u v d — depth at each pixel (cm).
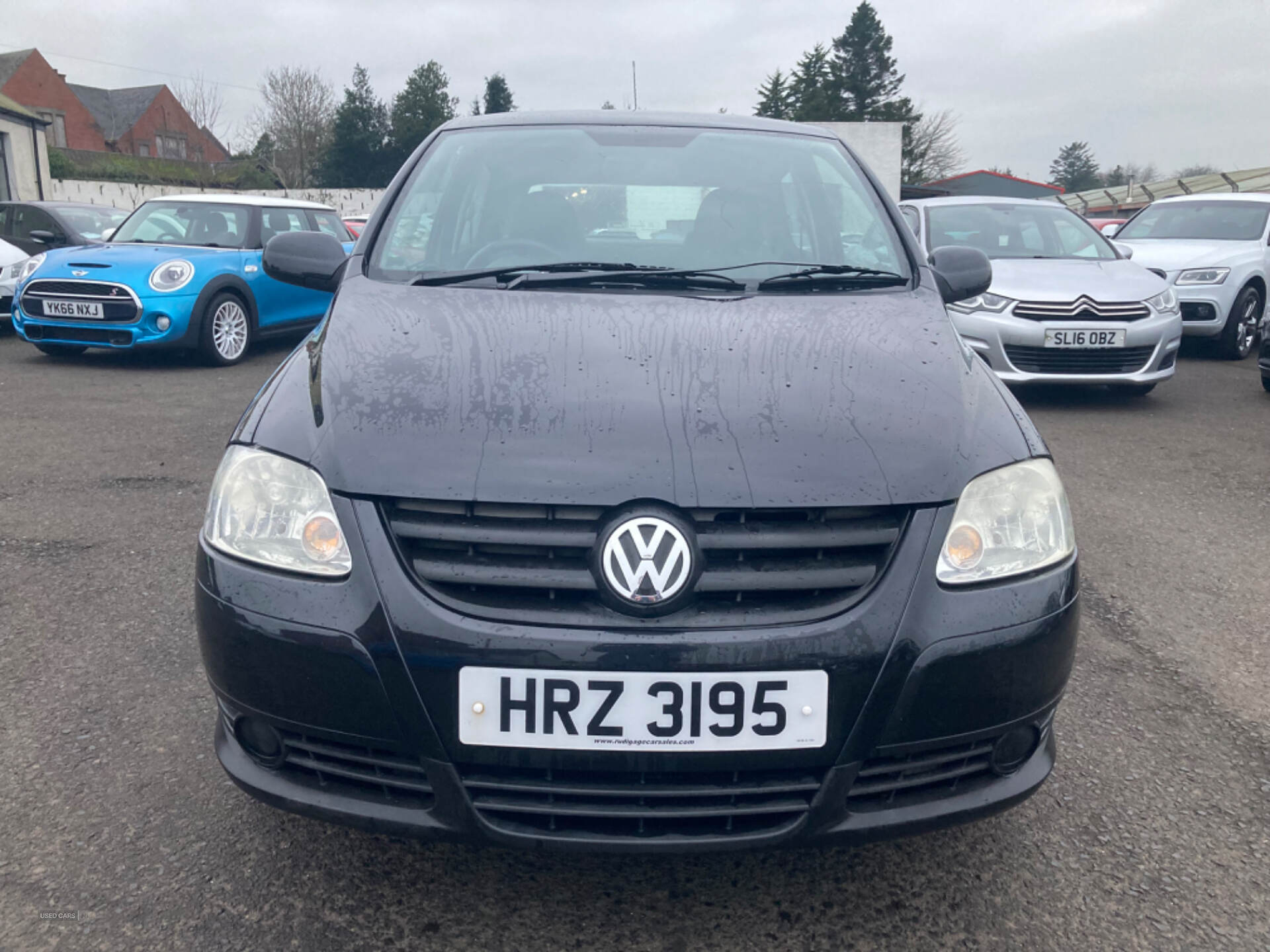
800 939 186
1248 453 575
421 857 206
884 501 170
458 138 311
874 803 172
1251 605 352
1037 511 182
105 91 7131
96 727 251
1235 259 940
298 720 170
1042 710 179
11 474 478
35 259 837
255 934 182
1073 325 661
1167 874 205
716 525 166
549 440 173
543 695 161
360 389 189
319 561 169
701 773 165
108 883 194
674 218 278
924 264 271
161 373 792
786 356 203
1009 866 207
